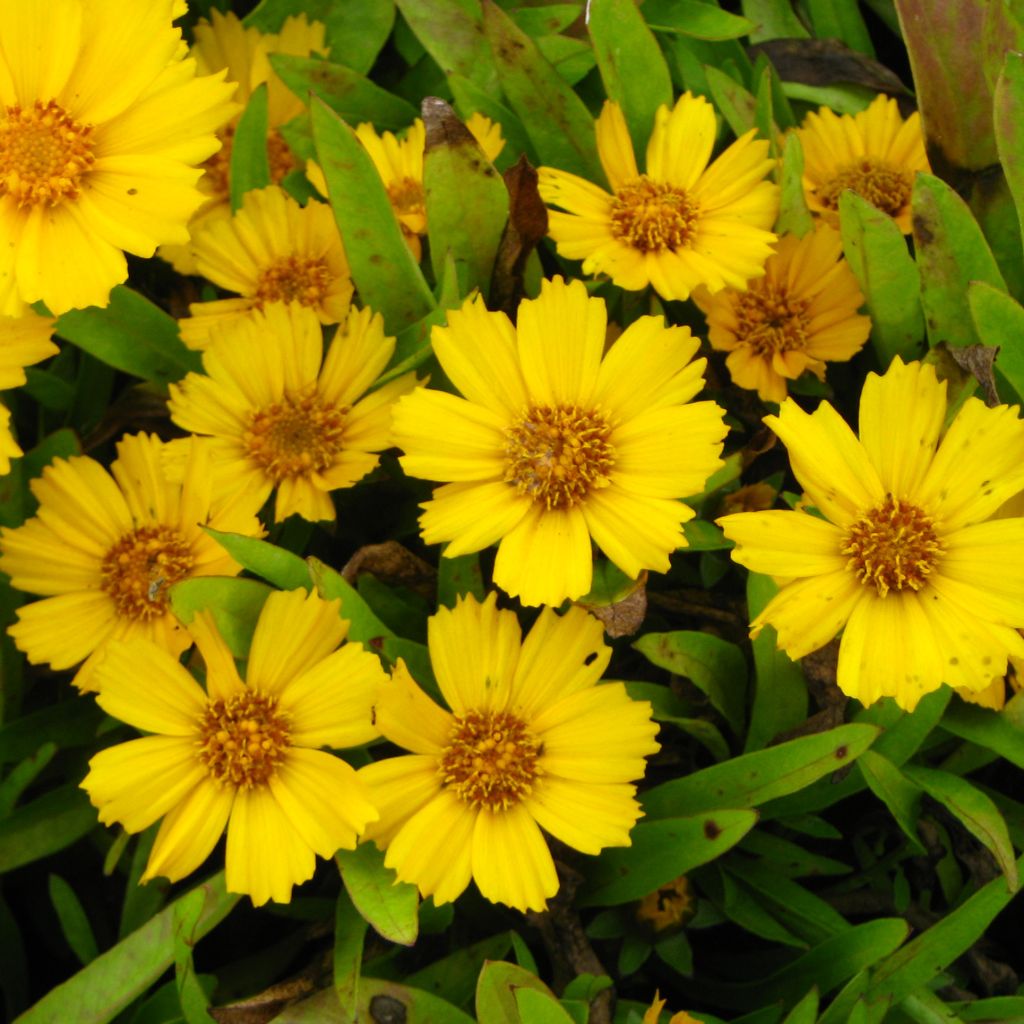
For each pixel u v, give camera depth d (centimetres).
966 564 38
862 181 46
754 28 46
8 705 43
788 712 41
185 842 39
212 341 41
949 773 41
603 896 41
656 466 39
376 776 39
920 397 39
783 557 38
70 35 39
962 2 43
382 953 41
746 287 42
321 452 41
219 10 49
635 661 43
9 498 43
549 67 44
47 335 40
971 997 42
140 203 40
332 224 44
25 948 45
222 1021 39
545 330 39
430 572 41
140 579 41
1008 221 44
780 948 42
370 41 48
